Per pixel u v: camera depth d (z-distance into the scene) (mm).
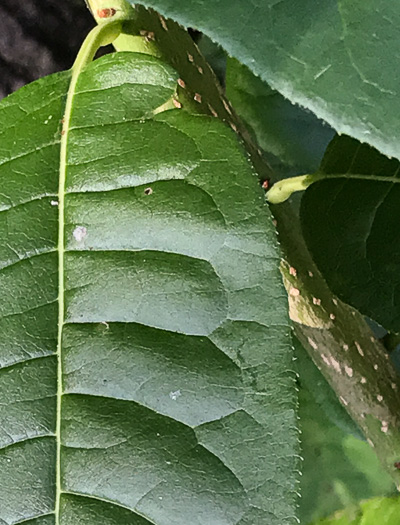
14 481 91
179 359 94
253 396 93
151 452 92
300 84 82
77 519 90
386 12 82
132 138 99
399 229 125
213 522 90
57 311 96
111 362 94
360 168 123
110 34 108
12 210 99
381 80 82
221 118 124
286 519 90
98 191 98
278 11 83
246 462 91
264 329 94
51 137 101
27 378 94
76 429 92
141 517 90
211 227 96
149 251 97
